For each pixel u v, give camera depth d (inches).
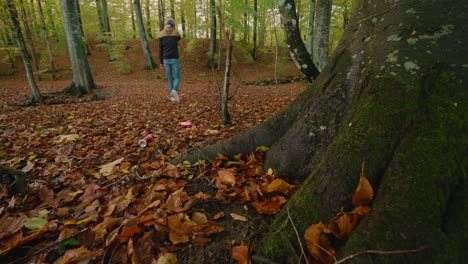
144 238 50.0
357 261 32.7
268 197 61.1
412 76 45.1
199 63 718.5
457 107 39.8
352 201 41.5
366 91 50.9
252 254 44.3
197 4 815.7
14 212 64.6
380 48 52.8
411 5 51.1
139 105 234.4
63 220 61.8
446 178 35.5
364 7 64.2
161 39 226.7
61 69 674.2
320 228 39.8
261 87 432.8
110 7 839.1
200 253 46.6
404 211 34.2
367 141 44.5
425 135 39.5
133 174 85.8
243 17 568.7
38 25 569.3
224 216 57.0
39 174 92.0
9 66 669.9
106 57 770.2
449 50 44.6
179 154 102.4
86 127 158.1
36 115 196.7
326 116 63.7
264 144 83.0
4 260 48.3
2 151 114.9
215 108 203.0
